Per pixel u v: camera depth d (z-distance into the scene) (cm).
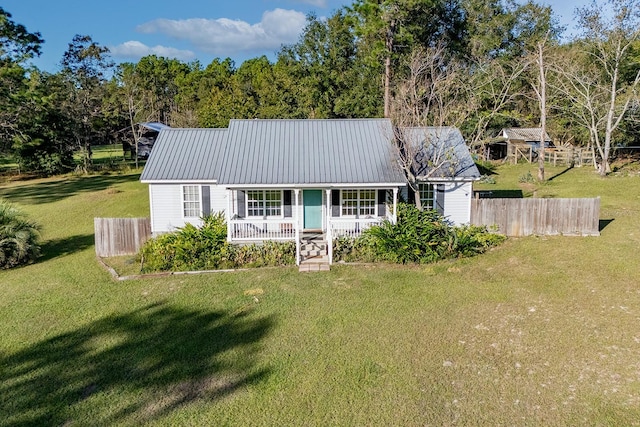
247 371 954
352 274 1503
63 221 2427
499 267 1501
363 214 1850
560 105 3794
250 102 4441
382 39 3609
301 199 1828
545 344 1009
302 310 1243
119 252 1856
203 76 7606
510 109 4338
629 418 764
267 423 792
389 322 1152
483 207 1828
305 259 1645
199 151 1978
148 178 1833
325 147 1869
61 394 893
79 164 4400
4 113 3569
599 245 1627
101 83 4719
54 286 1504
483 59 4122
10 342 1114
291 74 4288
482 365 943
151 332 1148
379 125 1969
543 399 827
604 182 2767
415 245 1594
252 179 1711
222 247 1672
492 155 4341
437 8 4081
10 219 1809
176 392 888
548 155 3797
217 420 802
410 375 919
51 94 3772
